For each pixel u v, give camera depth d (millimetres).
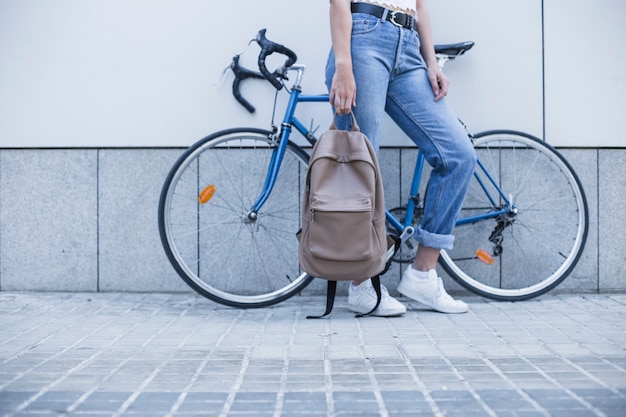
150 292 4273
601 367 2629
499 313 3727
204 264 4254
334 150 3326
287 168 4188
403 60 3508
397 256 4051
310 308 3881
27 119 4273
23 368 2645
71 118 4270
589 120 4277
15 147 4277
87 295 4195
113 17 4246
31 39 4258
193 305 3947
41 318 3576
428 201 3641
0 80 4262
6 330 3305
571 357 2785
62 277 4293
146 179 4262
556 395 2283
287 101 4230
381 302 3619
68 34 4258
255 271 4250
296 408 2186
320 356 2830
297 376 2543
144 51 4250
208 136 3793
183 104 4254
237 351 2918
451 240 3676
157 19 4242
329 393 2338
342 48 3381
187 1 4234
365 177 3283
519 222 4305
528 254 4301
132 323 3469
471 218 4086
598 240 4285
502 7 4266
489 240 4113
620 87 4312
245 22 4230
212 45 4234
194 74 4246
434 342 3062
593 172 4285
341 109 3393
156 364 2711
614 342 3041
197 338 3152
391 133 4238
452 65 4266
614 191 4281
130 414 2127
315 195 3256
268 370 2627
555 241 4301
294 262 4242
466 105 4277
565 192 4289
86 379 2502
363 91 3441
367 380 2488
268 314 3715
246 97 4238
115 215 4273
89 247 4281
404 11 3500
